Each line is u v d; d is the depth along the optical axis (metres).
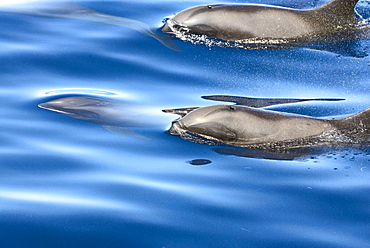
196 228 10.48
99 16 23.14
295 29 21.83
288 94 17.36
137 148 13.69
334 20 22.17
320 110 16.12
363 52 20.61
